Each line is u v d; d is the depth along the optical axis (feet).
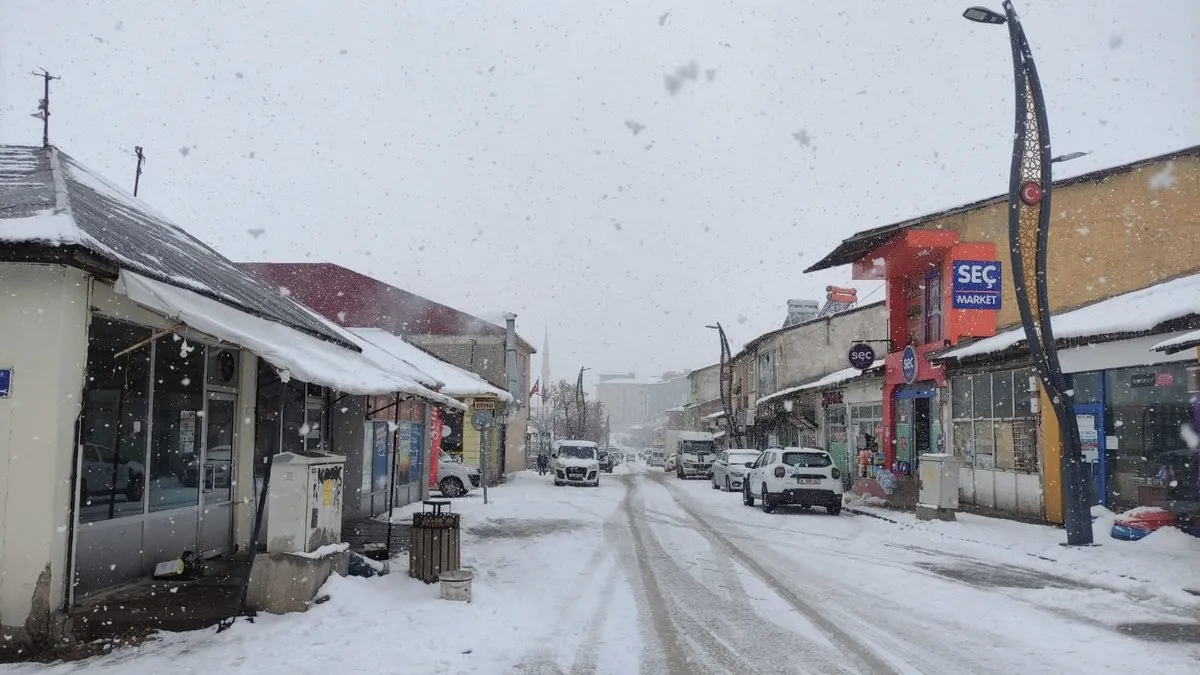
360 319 126.52
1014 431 55.77
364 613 25.38
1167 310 43.65
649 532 49.88
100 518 27.04
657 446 344.49
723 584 32.04
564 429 266.57
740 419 156.97
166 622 24.04
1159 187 64.54
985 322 65.00
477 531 50.39
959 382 64.28
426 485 73.67
